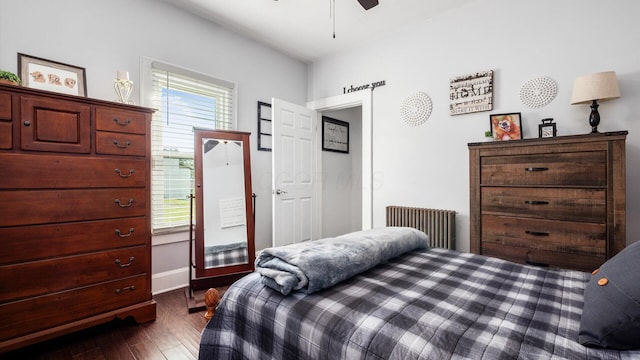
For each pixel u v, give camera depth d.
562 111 2.16
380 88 3.19
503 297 0.97
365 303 0.91
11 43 1.83
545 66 2.23
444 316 0.82
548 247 1.79
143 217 1.96
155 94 2.48
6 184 1.46
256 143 3.28
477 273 1.22
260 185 3.34
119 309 1.84
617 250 1.58
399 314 0.83
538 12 2.25
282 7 2.60
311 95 3.87
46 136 1.57
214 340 1.08
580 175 1.69
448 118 2.71
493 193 2.00
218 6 2.59
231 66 3.02
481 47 2.51
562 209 1.75
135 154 1.92
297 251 1.15
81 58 2.09
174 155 2.60
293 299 0.96
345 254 1.16
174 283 2.57
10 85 1.46
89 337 1.75
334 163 4.20
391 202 3.10
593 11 2.05
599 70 2.03
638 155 1.92
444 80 2.72
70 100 1.66
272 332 0.92
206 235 2.47
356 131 4.65
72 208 1.66
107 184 1.79
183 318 2.01
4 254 1.46
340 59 3.55
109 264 1.80
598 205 1.63
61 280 1.62
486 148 2.03
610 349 0.66
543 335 0.73
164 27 2.51
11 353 1.57
